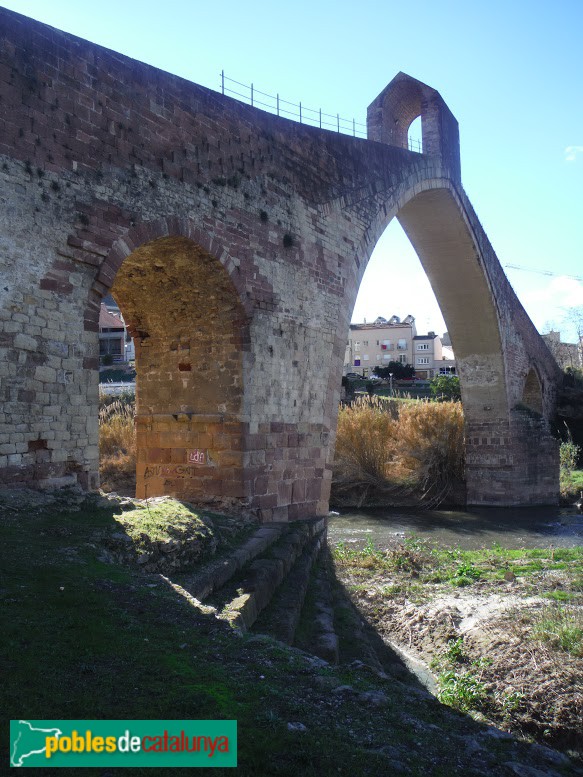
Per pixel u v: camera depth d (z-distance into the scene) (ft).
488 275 89.10
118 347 173.88
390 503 95.30
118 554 24.34
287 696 14.57
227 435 42.63
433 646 31.91
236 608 23.53
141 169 34.81
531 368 117.08
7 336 28.02
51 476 29.63
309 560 38.24
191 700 13.30
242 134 42.24
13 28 29.07
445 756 13.38
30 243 29.14
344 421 98.43
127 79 34.40
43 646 14.80
